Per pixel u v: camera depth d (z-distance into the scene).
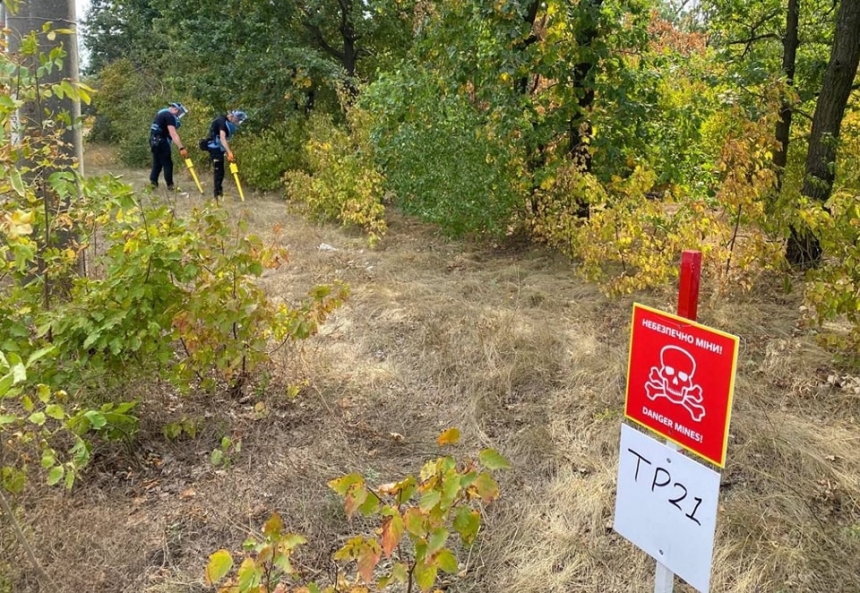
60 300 3.86
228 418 3.74
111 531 2.82
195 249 3.52
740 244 5.24
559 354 4.61
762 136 5.27
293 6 12.98
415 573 1.82
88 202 3.73
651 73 7.29
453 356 4.59
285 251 3.82
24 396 2.37
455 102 7.45
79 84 3.40
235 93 13.64
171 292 3.60
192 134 14.02
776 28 8.85
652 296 5.70
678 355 1.93
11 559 2.56
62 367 3.33
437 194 7.48
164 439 3.54
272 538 1.88
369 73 14.92
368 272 6.69
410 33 13.62
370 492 1.83
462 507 1.92
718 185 6.96
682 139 7.33
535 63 6.75
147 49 20.77
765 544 2.76
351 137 9.42
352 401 4.05
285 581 2.57
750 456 3.40
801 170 6.71
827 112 6.22
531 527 2.93
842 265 4.22
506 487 3.22
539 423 3.80
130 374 3.54
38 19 4.23
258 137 12.70
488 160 7.12
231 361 3.67
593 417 3.82
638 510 2.10
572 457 3.45
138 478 3.25
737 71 7.93
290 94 12.58
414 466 3.40
